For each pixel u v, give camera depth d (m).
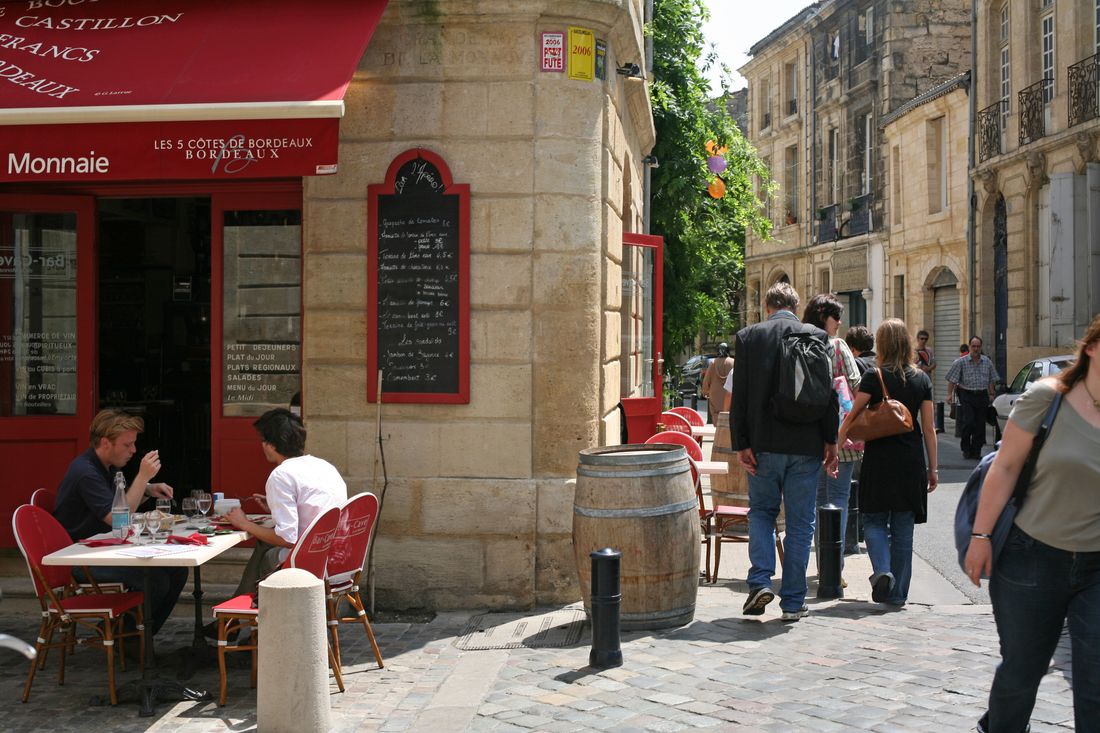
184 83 6.23
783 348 6.47
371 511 5.75
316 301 7.25
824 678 5.41
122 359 10.21
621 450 6.72
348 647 6.33
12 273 7.76
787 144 37.84
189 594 7.26
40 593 5.58
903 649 5.93
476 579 7.11
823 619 6.68
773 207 39.09
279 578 4.85
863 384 6.90
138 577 5.99
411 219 7.13
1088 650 3.60
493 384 7.12
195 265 10.19
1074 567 3.65
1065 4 20.64
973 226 24.64
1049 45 21.83
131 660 6.18
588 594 6.43
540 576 7.12
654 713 4.95
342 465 7.23
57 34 6.86
